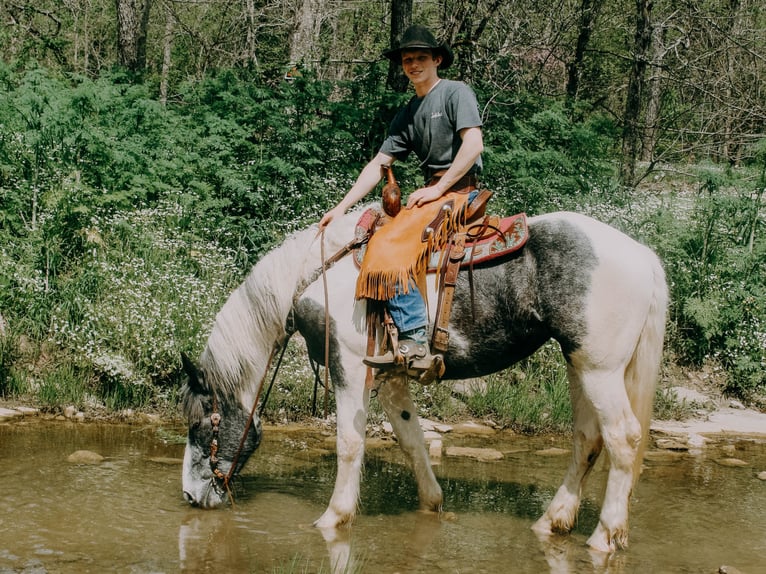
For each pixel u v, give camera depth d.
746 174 9.90
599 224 4.50
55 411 6.89
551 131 12.33
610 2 18.97
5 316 7.72
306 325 4.79
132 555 4.04
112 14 25.28
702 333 9.02
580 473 4.72
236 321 4.93
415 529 4.66
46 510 4.61
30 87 9.27
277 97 11.18
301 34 15.34
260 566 3.99
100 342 7.34
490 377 7.98
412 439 4.97
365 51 23.70
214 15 24.30
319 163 10.15
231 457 4.93
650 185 15.34
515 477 5.83
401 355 4.38
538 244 4.42
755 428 7.76
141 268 7.99
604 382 4.36
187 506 4.86
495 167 11.09
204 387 4.93
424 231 4.45
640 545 4.52
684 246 9.48
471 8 13.77
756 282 9.31
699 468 6.28
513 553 4.32
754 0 19.22
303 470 5.75
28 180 8.97
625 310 4.30
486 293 4.46
